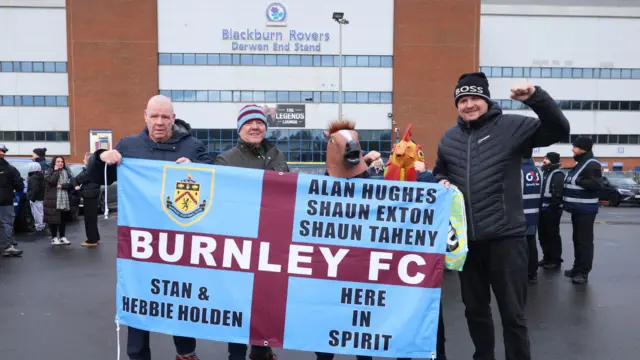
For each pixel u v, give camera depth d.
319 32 35.50
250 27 35.16
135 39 34.19
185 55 34.94
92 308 5.27
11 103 36.25
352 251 3.23
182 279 3.30
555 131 2.94
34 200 9.95
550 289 6.26
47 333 4.47
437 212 3.19
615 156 39.78
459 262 3.13
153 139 3.54
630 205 21.91
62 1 36.03
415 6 35.47
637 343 4.25
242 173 3.30
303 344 3.23
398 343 3.17
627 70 39.62
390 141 35.94
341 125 3.45
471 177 3.19
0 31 35.81
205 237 3.29
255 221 3.28
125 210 3.35
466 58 35.72
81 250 8.91
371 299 3.21
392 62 35.75
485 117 3.23
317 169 12.79
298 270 3.25
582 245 6.56
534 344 4.23
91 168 3.42
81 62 34.00
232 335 3.27
